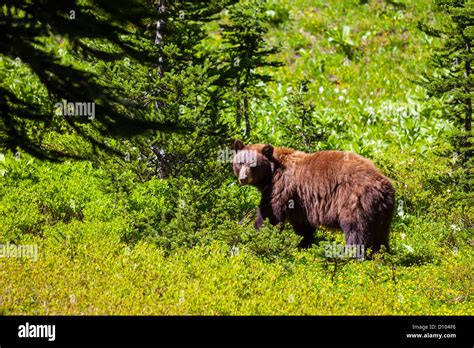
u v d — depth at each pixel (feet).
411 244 55.11
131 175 55.47
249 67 63.67
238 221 55.47
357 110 90.79
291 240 48.19
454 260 49.80
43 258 45.09
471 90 62.95
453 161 69.67
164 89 52.85
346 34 107.65
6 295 38.09
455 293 43.98
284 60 103.40
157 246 49.73
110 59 38.93
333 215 50.62
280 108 86.53
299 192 52.34
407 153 78.48
